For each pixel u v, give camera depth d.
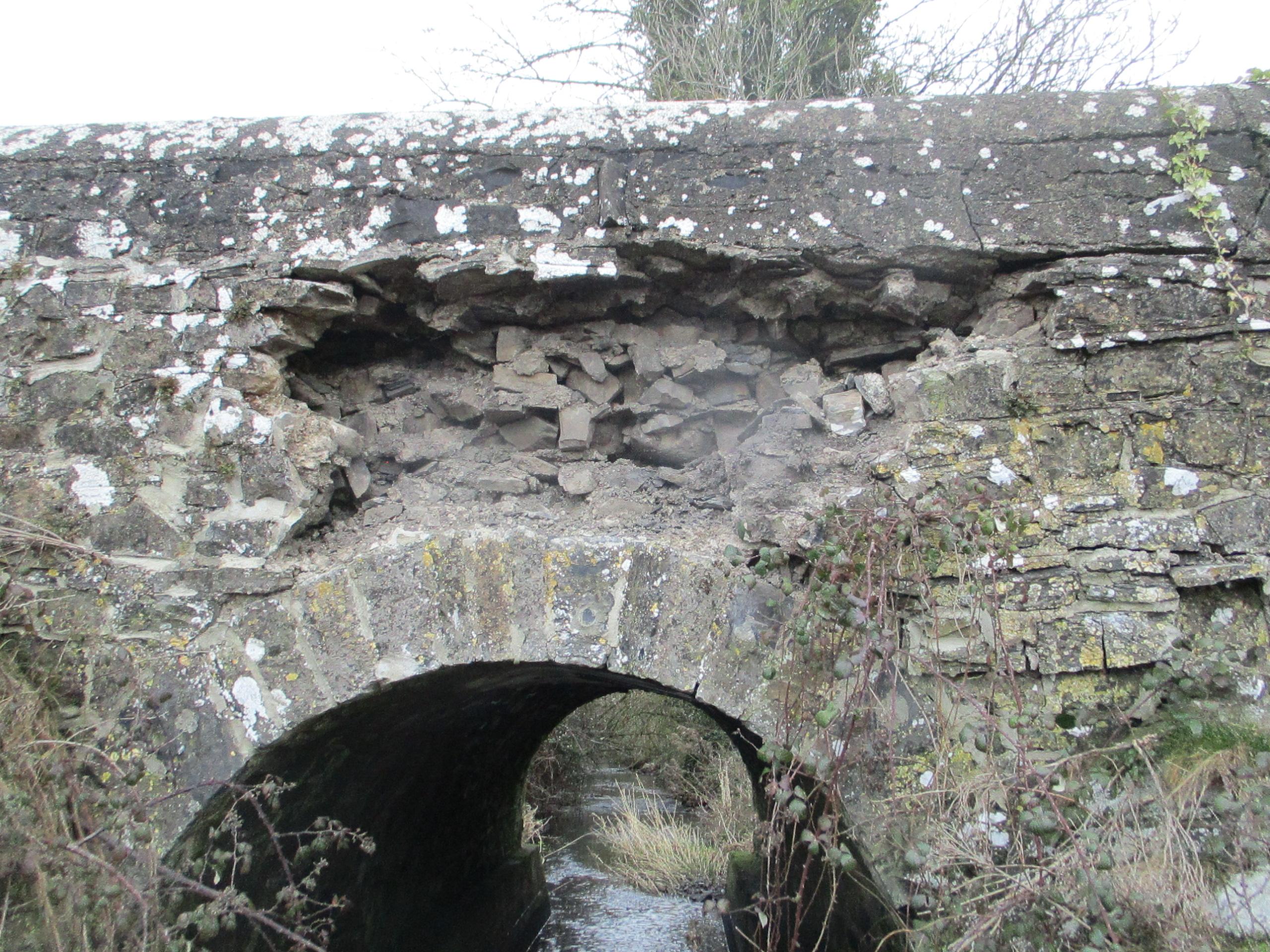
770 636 2.32
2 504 2.53
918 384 2.45
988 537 2.13
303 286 2.60
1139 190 2.41
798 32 7.11
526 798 8.48
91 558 2.53
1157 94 2.46
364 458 2.86
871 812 2.18
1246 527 2.23
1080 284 2.39
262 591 2.50
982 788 2.08
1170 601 2.21
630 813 7.47
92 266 2.64
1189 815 2.00
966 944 1.86
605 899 6.42
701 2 7.31
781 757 2.13
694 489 2.77
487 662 2.46
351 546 2.65
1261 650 2.18
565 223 2.60
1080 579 2.25
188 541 2.54
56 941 2.12
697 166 2.57
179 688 2.44
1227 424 2.30
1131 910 1.83
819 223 2.52
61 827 2.24
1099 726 2.18
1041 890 1.83
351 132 2.67
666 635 2.40
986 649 2.22
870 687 2.15
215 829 2.46
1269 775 2.00
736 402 2.81
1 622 2.47
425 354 3.02
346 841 2.71
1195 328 2.33
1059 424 2.35
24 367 2.62
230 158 2.67
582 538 2.53
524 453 2.89
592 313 2.80
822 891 3.19
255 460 2.56
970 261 2.48
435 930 4.25
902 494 2.35
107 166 2.68
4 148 2.71
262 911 2.29
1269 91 2.42
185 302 2.62
